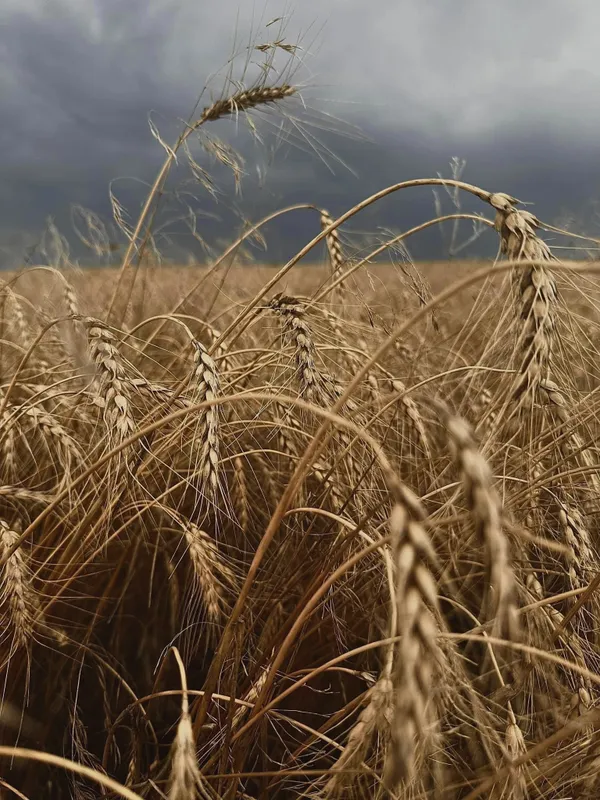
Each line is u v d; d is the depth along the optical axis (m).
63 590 0.43
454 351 0.54
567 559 0.40
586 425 0.42
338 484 0.46
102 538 0.45
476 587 0.45
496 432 0.38
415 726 0.17
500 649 0.35
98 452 0.46
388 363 0.60
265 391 0.49
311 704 0.45
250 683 0.40
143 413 0.47
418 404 0.49
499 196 0.39
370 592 0.45
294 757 0.37
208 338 0.63
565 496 0.43
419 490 0.47
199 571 0.40
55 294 0.63
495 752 0.34
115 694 0.47
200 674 0.48
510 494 0.41
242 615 0.41
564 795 0.33
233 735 0.37
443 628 0.32
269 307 0.49
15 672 0.44
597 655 0.38
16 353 0.67
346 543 0.38
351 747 0.29
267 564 0.48
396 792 0.29
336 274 0.63
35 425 0.46
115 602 0.51
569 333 0.42
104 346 0.40
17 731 0.42
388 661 0.29
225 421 0.47
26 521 0.51
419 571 0.18
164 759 0.40
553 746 0.35
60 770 0.44
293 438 0.50
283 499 0.31
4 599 0.39
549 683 0.37
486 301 0.44
